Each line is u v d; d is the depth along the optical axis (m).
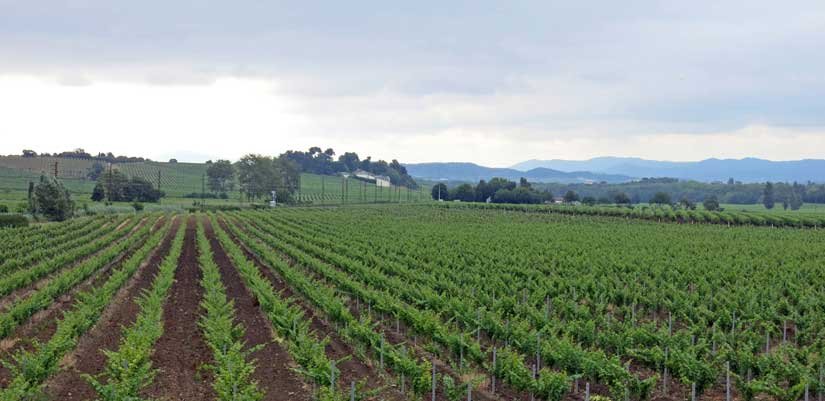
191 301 33.44
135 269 41.62
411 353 23.16
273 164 176.00
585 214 117.12
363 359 23.22
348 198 186.25
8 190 137.38
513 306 28.80
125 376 17.45
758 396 20.09
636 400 19.09
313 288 32.31
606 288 33.69
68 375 20.61
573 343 23.09
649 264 44.12
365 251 52.75
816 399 19.88
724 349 21.66
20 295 34.88
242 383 18.08
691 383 19.30
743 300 30.77
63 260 43.91
